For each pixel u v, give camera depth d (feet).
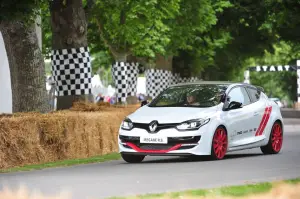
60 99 143.54
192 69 319.06
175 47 254.47
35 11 109.91
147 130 102.94
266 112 116.57
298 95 306.55
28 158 107.86
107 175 86.63
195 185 74.59
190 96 108.68
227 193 64.08
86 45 143.23
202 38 300.61
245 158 108.88
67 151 116.06
